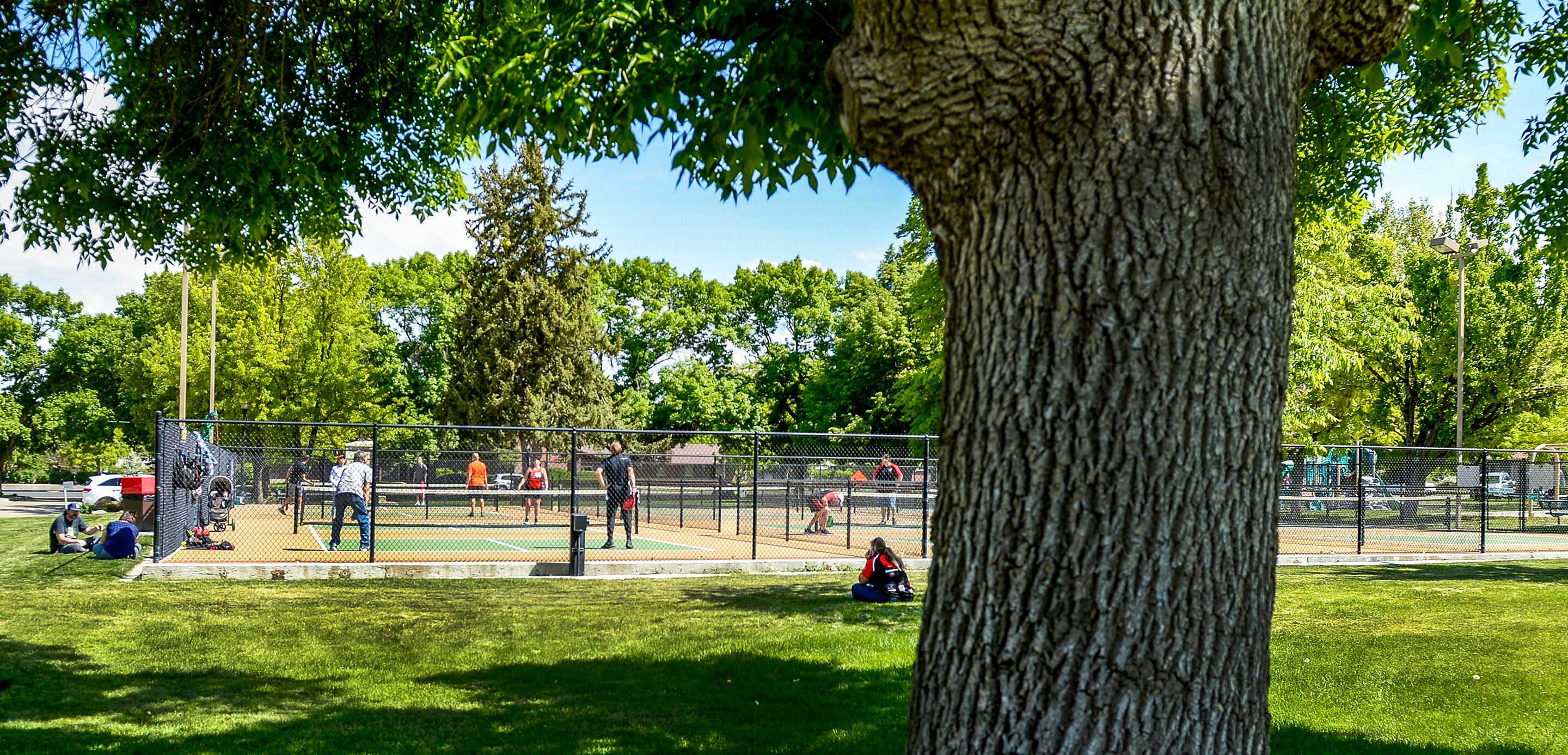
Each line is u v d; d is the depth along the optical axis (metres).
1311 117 11.49
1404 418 36.38
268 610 11.02
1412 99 11.81
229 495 19.28
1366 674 8.23
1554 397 33.44
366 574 14.06
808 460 22.55
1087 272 2.98
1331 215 16.05
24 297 72.25
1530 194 13.77
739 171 6.34
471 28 9.21
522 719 6.68
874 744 6.15
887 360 48.91
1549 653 9.14
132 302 67.81
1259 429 3.05
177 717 6.57
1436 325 34.28
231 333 33.25
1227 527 2.99
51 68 8.04
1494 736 6.38
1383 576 16.11
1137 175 2.97
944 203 3.31
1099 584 2.95
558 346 41.91
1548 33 11.71
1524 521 25.67
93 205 8.67
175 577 13.40
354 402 34.97
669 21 6.10
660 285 61.66
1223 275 2.99
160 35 8.05
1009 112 3.07
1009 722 3.01
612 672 8.18
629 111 6.05
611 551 17.41
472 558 15.51
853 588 12.57
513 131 6.74
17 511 37.50
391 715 6.72
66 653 8.49
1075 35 2.99
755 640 9.66
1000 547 3.07
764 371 60.12
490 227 42.53
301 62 9.32
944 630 3.20
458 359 42.03
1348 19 3.44
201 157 8.44
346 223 11.27
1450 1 5.36
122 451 52.25
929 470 17.91
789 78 5.46
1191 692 2.94
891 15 3.22
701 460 21.86
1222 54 3.03
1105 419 2.96
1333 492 26.78
